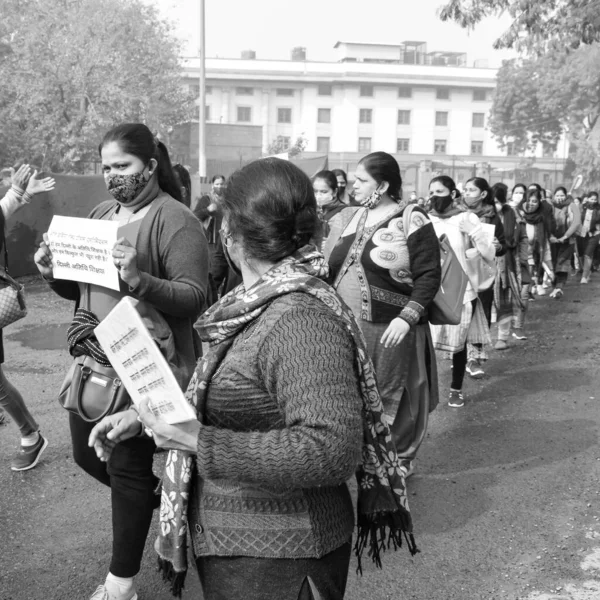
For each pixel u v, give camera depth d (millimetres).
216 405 1711
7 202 3898
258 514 1711
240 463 1573
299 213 1704
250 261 1746
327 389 1538
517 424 5602
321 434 1505
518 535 3836
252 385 1660
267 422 1669
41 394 6016
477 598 3262
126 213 2891
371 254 3928
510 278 8180
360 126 71250
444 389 6570
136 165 2775
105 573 3400
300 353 1569
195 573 3381
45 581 3324
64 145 22047
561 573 3473
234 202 1710
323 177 6621
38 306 10102
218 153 35531
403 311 3820
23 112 22188
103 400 2709
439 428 5512
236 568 1724
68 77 21906
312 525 1706
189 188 6340
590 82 41812
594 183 40781
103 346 1845
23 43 21281
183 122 31625
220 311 1719
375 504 1894
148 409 1706
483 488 4414
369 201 3996
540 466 4762
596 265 17281
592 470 4695
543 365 7504
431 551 3658
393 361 3949
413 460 4566
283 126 70500
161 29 25422
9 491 4188
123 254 2529
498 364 7559
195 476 1827
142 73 25016
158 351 1664
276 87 69750
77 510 4004
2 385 4215
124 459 2779
